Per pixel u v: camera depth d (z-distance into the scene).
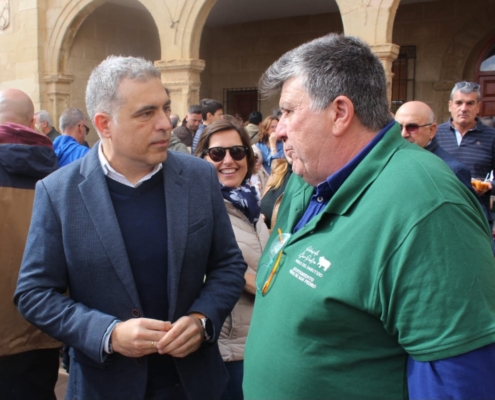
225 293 1.92
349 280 1.22
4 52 10.70
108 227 1.76
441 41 9.84
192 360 1.88
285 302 1.37
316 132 1.36
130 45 11.65
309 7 10.62
